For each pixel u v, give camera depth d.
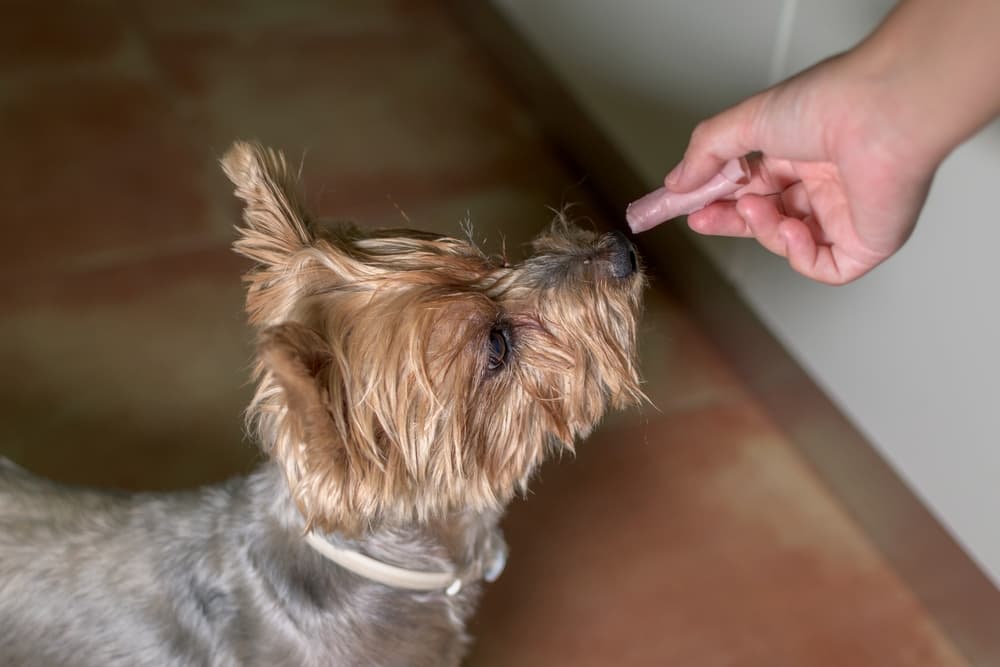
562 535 0.80
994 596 0.71
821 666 0.75
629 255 0.62
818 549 0.80
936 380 0.70
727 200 0.60
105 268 0.94
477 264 0.60
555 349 0.60
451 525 0.62
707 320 0.91
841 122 0.49
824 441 0.82
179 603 0.61
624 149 0.92
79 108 1.08
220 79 1.13
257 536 0.61
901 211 0.50
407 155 1.05
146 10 1.22
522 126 1.09
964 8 0.46
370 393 0.55
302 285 0.57
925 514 0.74
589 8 0.91
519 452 0.61
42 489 0.63
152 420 0.85
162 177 1.02
